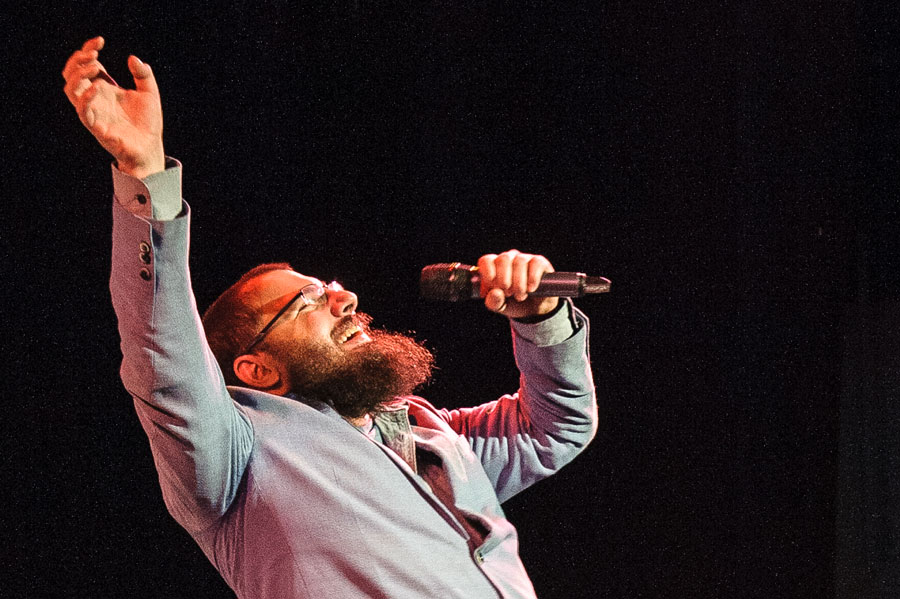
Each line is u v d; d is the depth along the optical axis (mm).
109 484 4527
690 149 5066
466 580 2660
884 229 4723
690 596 5016
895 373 4656
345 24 4934
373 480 2645
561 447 3260
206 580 4641
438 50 5098
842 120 4812
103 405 4520
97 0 4352
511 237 5148
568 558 5180
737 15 4988
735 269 4988
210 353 2465
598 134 5152
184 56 4574
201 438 2408
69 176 4387
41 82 4289
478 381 5148
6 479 4352
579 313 3115
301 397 2973
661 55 5109
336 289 3176
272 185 4809
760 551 4922
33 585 4367
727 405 5000
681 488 5066
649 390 5121
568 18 5164
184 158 4641
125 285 2281
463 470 2953
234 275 4742
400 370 3014
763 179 4945
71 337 4461
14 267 4336
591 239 5148
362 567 2529
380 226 5016
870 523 4707
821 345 4840
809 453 4848
